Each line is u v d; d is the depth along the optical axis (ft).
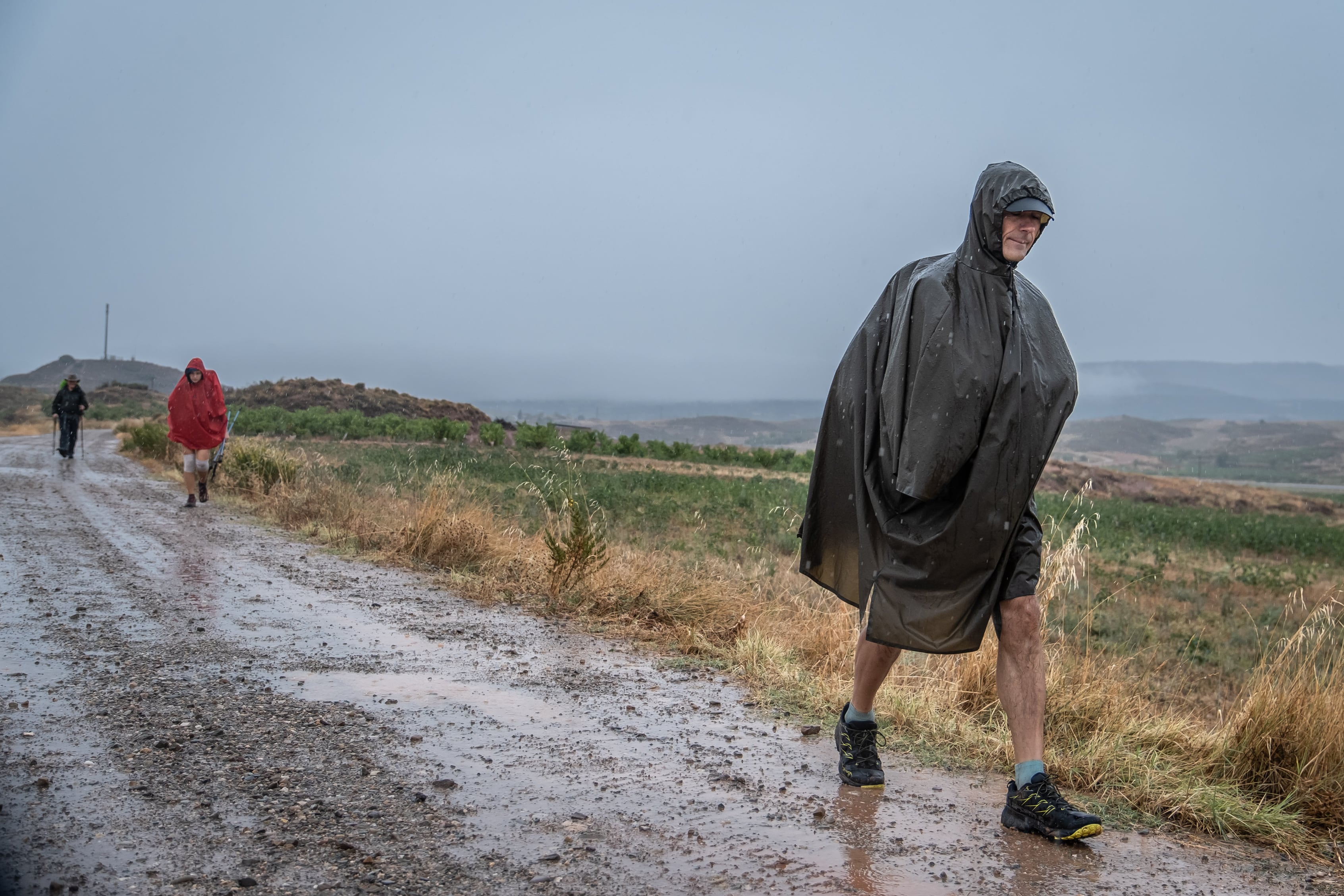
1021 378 9.39
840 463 10.78
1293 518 144.87
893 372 9.68
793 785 10.48
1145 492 178.81
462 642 17.38
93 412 249.75
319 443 124.98
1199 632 29.35
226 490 45.91
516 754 11.05
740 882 7.82
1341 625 15.07
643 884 7.68
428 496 31.99
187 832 8.30
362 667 15.07
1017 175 9.37
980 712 13.70
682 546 38.93
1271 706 11.71
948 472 9.23
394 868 7.77
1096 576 42.47
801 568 11.28
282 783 9.68
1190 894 8.19
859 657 10.49
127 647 15.64
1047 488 170.81
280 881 7.41
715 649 17.52
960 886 8.01
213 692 13.10
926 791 10.57
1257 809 10.30
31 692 12.73
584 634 18.62
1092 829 8.99
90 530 31.12
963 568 9.44
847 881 7.97
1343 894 8.48
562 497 36.52
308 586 22.57
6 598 19.35
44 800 8.91
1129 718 13.35
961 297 9.48
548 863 8.02
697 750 11.56
